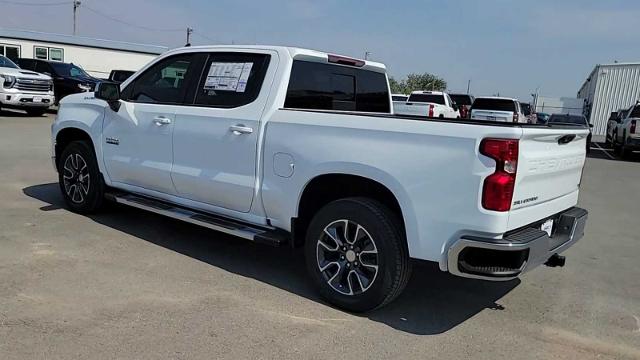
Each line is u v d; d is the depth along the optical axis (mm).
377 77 5871
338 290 4133
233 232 4652
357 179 4066
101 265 4727
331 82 5180
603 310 4457
